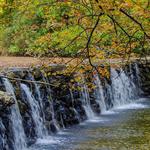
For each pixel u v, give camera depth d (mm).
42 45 10281
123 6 6129
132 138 14812
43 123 15727
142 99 24938
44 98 16234
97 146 13750
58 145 14055
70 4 7211
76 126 17172
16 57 24484
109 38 9633
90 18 8586
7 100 11555
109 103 21516
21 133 13914
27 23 14547
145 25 8469
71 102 17812
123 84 23547
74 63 9461
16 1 7562
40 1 7621
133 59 24812
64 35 9391
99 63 10016
